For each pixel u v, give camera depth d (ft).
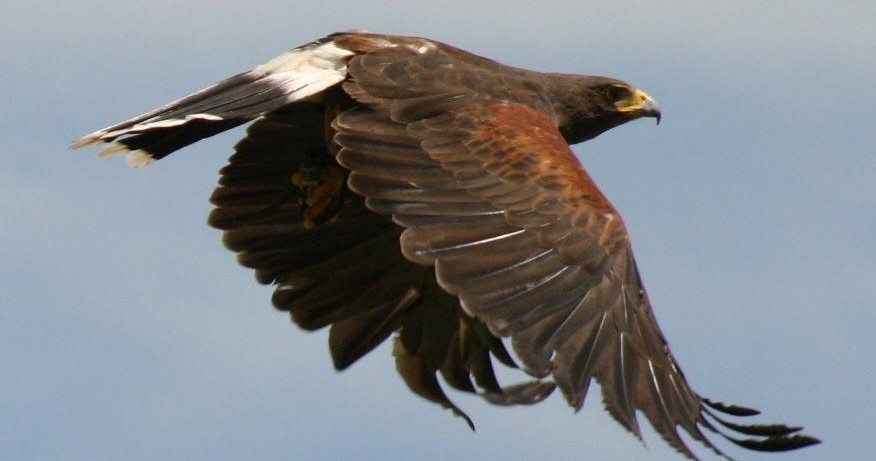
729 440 38.01
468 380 45.83
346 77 45.06
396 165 39.99
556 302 37.22
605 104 51.49
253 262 47.24
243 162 47.62
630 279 38.24
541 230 38.19
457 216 38.50
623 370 37.06
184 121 44.09
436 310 46.34
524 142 40.70
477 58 46.78
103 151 45.29
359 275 46.96
